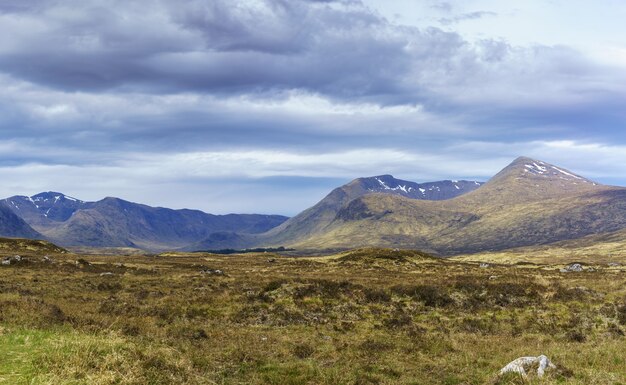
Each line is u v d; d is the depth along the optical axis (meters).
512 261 179.12
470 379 17.52
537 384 15.75
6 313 25.44
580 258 185.62
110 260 91.44
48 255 90.88
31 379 13.27
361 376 17.75
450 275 62.62
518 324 31.00
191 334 24.95
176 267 73.19
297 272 69.94
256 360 19.91
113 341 18.67
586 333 28.50
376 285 41.97
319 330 28.67
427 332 28.73
